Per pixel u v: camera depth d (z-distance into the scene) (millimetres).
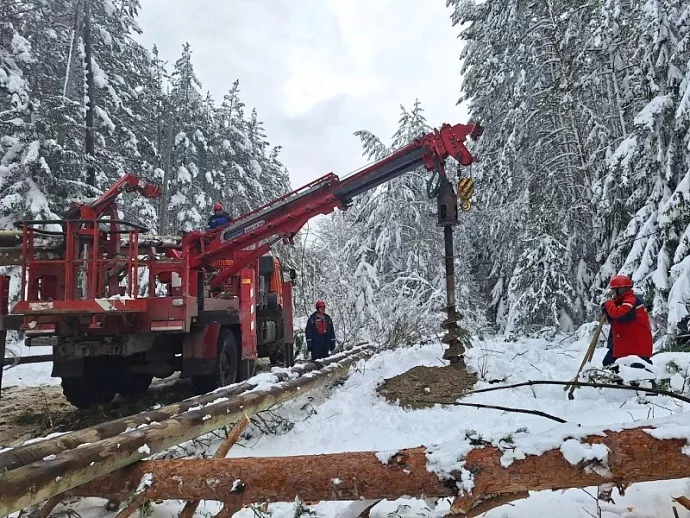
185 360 7324
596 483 2557
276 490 2855
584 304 13844
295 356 12125
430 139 7551
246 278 8320
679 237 9242
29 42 17281
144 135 22188
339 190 7992
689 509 2697
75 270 6695
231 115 27562
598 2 13203
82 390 7621
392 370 7711
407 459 2758
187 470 3023
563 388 6016
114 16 19703
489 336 13703
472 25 18234
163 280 8359
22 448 3168
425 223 18219
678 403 4609
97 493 3188
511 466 2604
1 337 7012
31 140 15133
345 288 17297
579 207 13672
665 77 9742
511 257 16250
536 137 14812
